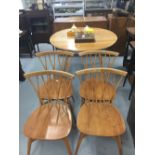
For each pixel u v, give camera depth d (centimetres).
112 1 447
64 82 177
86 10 443
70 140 170
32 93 247
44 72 146
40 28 371
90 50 187
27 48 367
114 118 136
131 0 345
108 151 158
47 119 139
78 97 231
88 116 138
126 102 218
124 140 168
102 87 171
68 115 143
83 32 232
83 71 143
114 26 316
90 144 165
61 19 339
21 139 175
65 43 218
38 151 161
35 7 374
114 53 179
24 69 320
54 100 162
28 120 139
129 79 256
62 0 454
